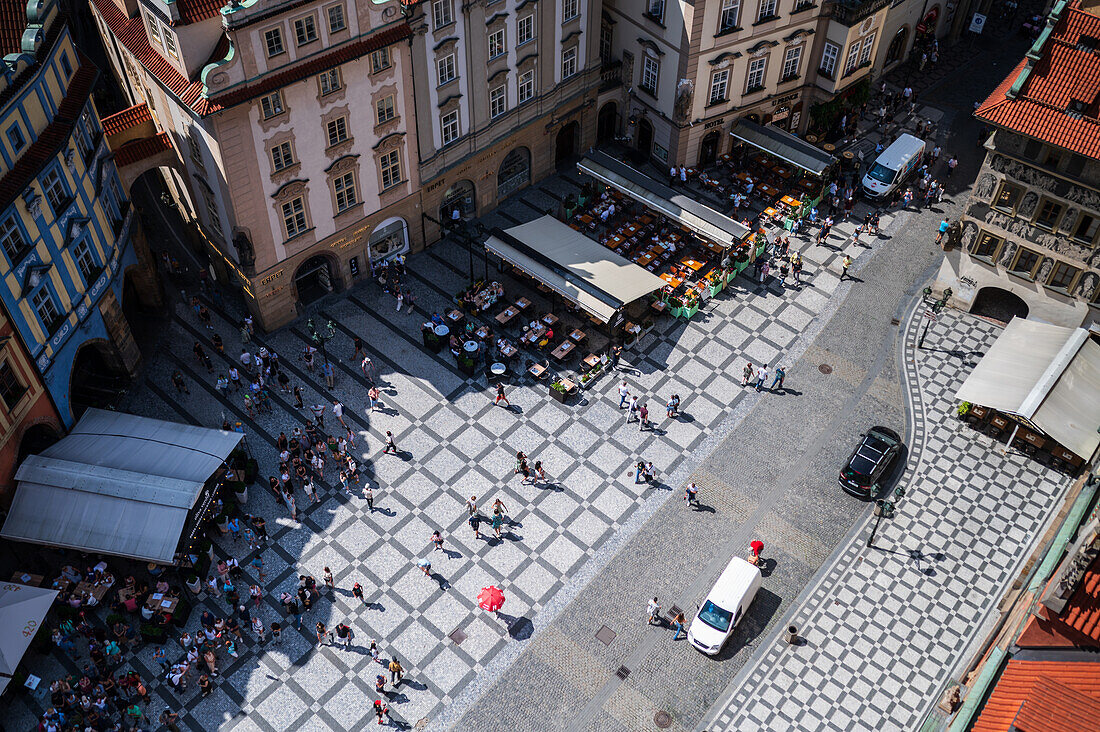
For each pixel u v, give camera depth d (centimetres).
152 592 5000
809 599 5072
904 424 5884
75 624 4934
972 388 5744
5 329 4769
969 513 5450
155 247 6894
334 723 4603
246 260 5784
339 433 5788
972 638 4931
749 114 7506
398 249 6788
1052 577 3691
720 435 5828
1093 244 5656
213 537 5303
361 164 6034
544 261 6450
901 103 8219
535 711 4644
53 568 5134
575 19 6788
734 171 7600
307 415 5884
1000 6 9288
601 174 7138
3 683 4431
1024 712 3091
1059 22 5434
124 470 5094
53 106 5062
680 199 6900
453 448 5738
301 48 5275
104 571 4997
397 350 6269
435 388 6059
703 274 6825
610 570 5184
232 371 5947
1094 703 3091
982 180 5903
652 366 6216
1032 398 5525
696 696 4703
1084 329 5878
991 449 5759
